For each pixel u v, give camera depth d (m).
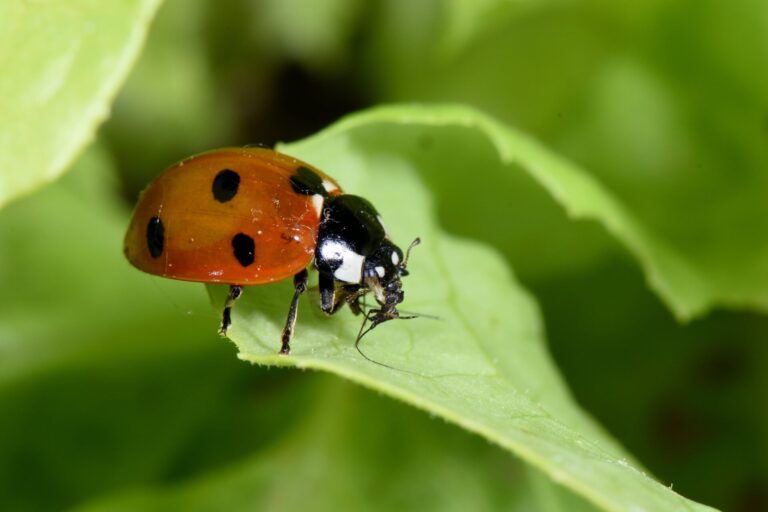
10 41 0.07
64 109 0.07
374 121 0.07
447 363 0.07
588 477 0.06
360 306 0.07
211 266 0.07
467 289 0.07
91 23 0.07
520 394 0.07
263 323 0.07
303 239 0.07
